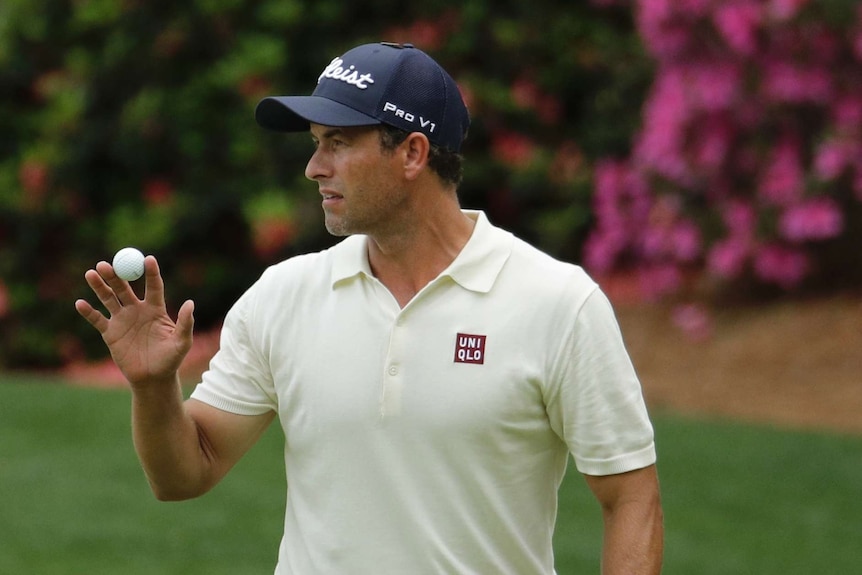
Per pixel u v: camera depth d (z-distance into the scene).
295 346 10.45
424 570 10.03
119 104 36.81
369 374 10.15
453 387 10.02
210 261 37.25
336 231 10.50
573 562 20.64
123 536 21.88
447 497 10.02
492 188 36.97
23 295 37.12
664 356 30.53
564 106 37.75
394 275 10.62
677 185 31.33
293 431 10.49
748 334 30.55
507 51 36.84
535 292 10.20
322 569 10.23
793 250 30.14
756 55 29.09
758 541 21.27
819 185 28.91
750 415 27.47
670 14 29.52
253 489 24.14
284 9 35.78
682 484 23.53
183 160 36.84
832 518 22.11
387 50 10.41
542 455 10.33
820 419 26.88
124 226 36.12
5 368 37.59
